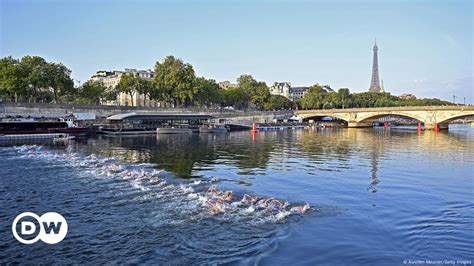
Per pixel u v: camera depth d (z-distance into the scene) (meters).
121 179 33.91
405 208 25.62
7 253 18.12
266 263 16.86
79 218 23.03
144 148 63.31
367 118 155.50
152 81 149.00
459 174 39.38
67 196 28.00
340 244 18.97
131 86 141.62
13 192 29.36
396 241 19.45
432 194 30.00
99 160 46.53
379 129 148.62
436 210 25.22
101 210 24.52
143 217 22.98
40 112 102.06
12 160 45.69
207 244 18.95
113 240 19.56
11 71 102.94
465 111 125.94
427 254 17.91
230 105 199.00
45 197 27.80
